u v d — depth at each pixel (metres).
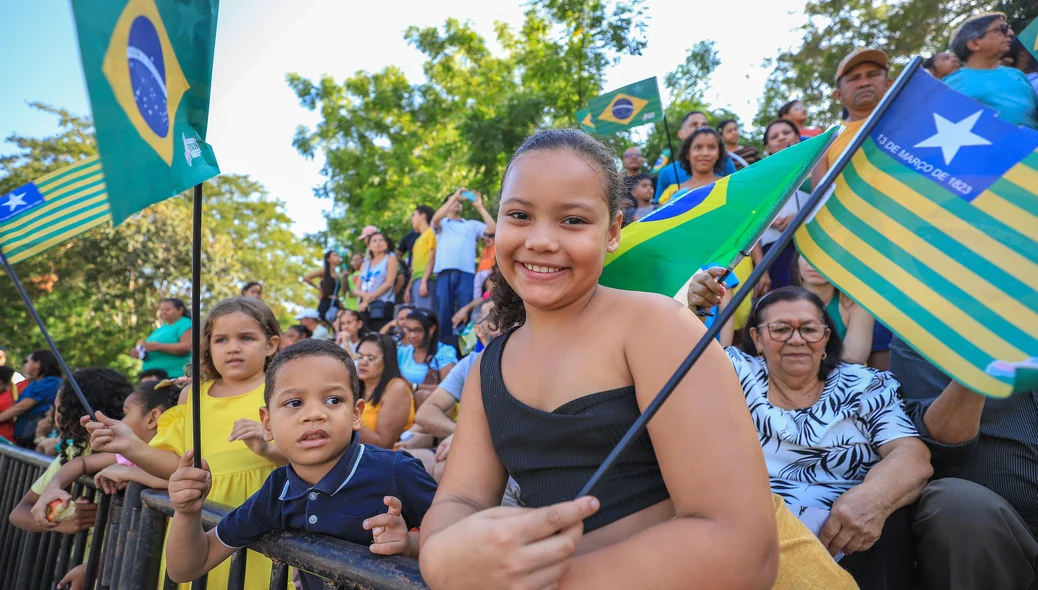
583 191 1.24
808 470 2.50
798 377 2.57
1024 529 2.19
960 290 1.30
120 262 20.53
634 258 1.96
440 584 1.04
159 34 1.27
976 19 3.95
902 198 1.44
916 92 1.47
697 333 1.21
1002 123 1.38
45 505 2.81
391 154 19.98
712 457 1.08
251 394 2.91
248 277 34.81
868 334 3.32
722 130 6.50
